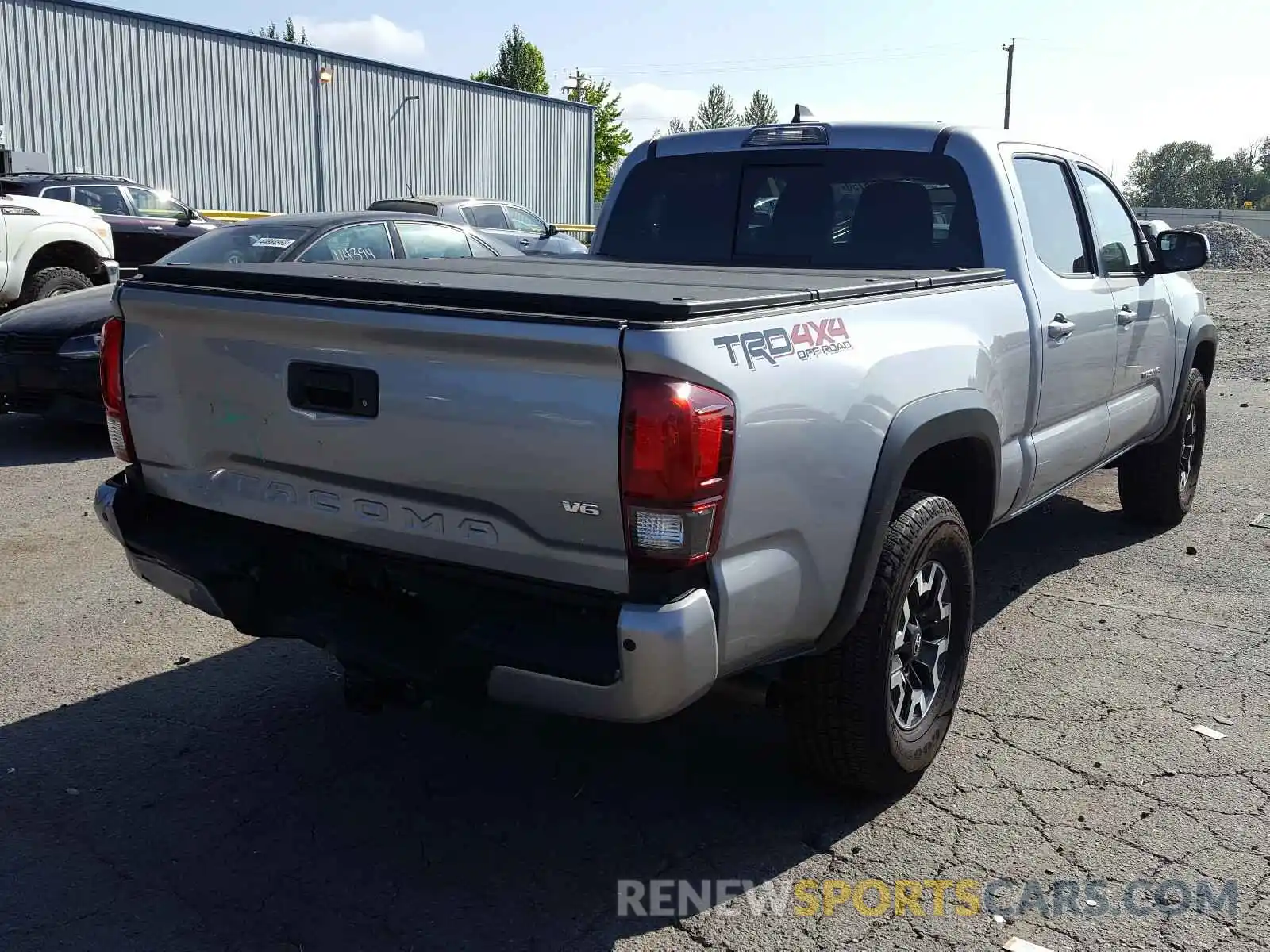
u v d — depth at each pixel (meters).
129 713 4.13
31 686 4.34
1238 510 7.09
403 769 3.77
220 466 3.34
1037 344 4.37
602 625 2.74
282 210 28.36
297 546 3.27
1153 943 2.88
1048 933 2.92
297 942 2.88
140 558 3.52
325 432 3.05
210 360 3.25
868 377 3.18
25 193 16.17
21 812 3.45
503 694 2.83
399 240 8.82
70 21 23.45
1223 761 3.84
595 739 3.99
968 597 3.73
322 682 4.43
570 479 2.67
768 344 2.84
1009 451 4.28
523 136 35.75
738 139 5.18
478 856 3.27
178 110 25.67
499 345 2.69
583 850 3.31
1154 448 6.30
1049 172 5.06
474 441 2.79
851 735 3.30
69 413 7.92
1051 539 6.45
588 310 2.66
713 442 2.61
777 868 3.22
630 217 5.46
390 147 31.02
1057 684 4.46
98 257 12.20
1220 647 4.84
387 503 3.01
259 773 3.72
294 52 28.08
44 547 6.00
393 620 3.09
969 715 4.18
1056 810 3.52
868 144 4.82
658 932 2.93
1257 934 2.92
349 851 3.29
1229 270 40.62
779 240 5.04
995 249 4.49
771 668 3.08
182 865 3.21
